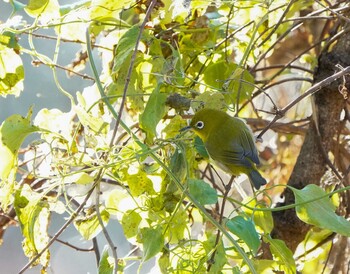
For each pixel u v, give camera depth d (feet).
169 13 27.25
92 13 26.63
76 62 29.81
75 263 46.16
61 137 24.59
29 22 44.62
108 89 26.63
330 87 28.91
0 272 46.91
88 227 25.26
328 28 37.50
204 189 22.82
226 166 26.96
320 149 29.07
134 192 24.53
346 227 22.58
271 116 38.09
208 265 23.00
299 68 32.40
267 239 23.99
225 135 26.53
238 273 23.00
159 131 27.30
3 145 23.91
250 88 27.84
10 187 24.12
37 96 44.62
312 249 29.14
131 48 25.18
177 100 25.39
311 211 22.77
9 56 26.37
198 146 26.86
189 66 28.66
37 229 24.59
